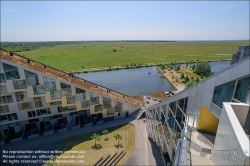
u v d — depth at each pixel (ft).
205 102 57.52
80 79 156.87
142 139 130.11
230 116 30.99
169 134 81.25
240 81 43.50
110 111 158.30
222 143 32.71
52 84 128.47
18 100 127.03
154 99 198.08
